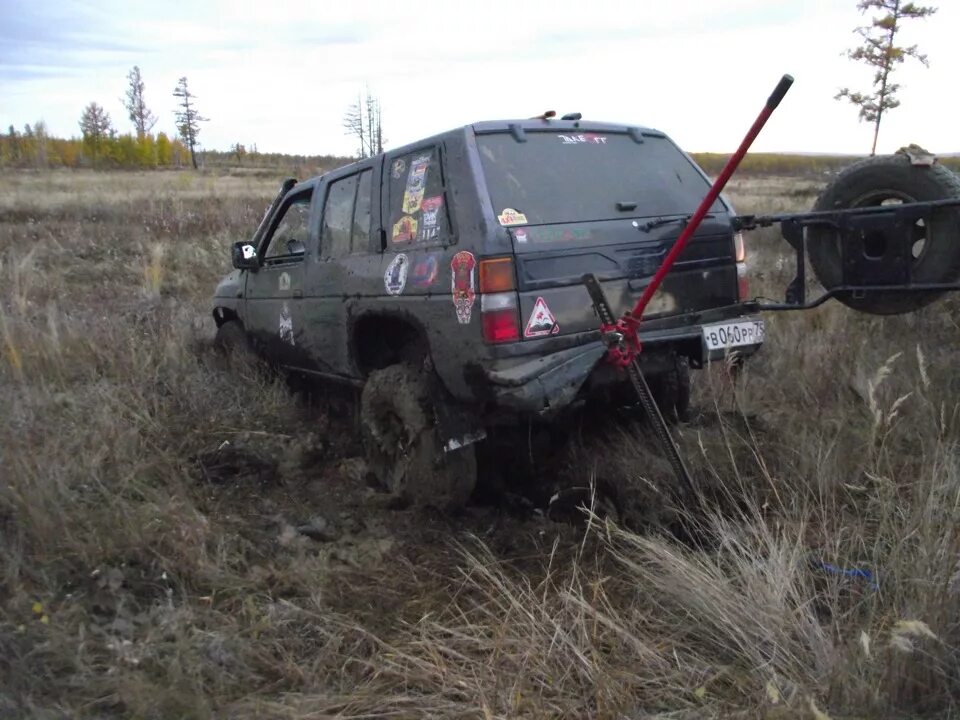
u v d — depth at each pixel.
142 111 77.56
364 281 4.62
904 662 2.55
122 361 6.15
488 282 3.70
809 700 2.30
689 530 3.71
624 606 3.32
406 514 4.36
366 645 3.14
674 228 4.26
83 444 4.53
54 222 15.60
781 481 4.13
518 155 4.13
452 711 2.67
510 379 3.64
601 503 4.26
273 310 5.92
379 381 4.46
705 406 5.50
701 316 4.33
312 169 45.19
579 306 3.88
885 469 4.18
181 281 10.86
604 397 4.73
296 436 5.32
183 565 3.55
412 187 4.31
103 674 2.82
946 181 4.23
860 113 17.12
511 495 4.58
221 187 28.14
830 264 4.48
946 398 4.89
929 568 2.87
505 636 2.99
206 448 4.92
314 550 3.95
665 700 2.73
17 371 5.69
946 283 4.15
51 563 3.42
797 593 3.05
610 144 4.53
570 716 2.63
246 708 2.69
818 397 5.34
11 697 2.61
